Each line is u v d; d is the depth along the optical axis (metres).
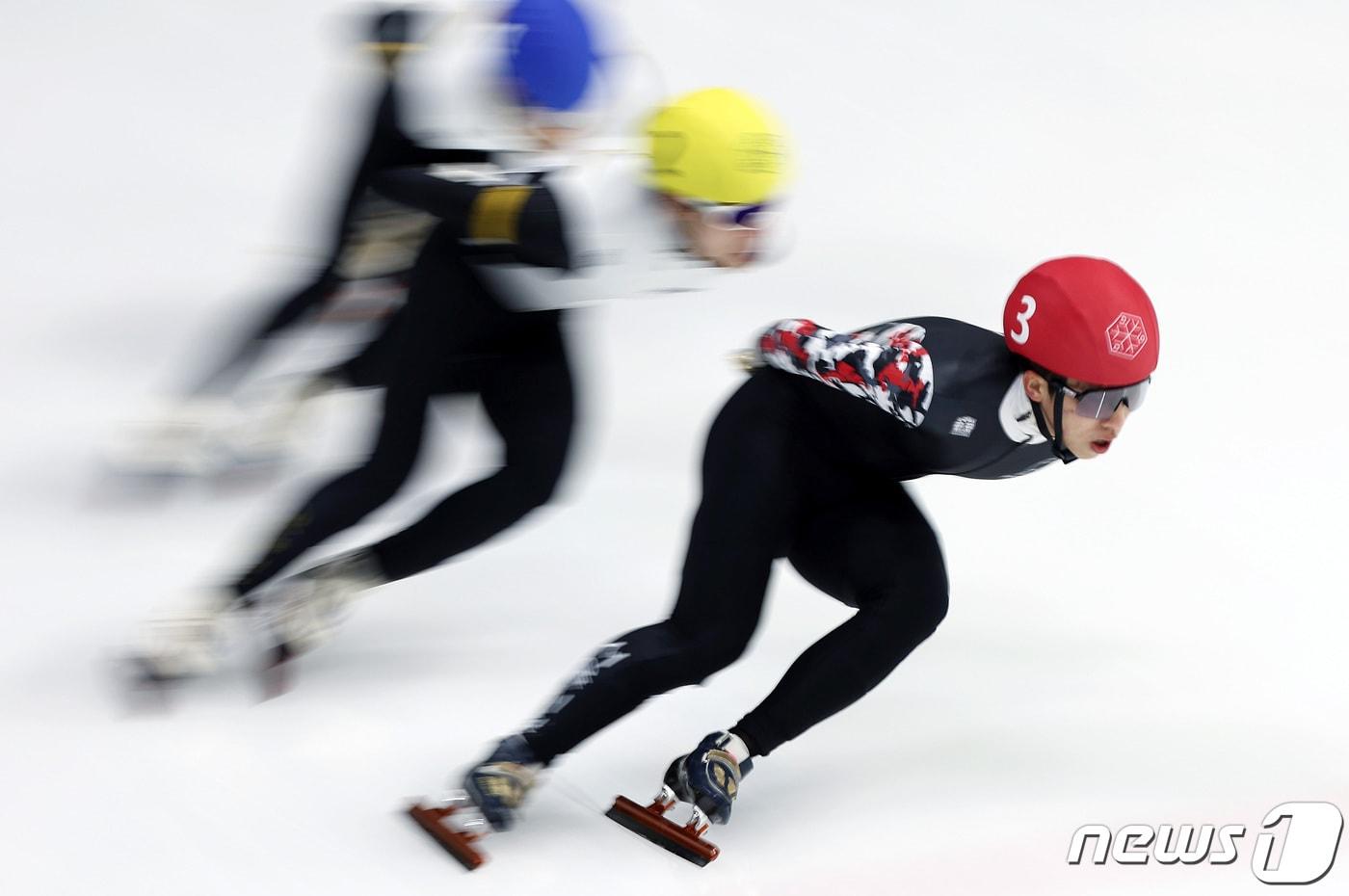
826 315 14.28
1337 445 12.63
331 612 8.02
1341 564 10.73
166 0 21.05
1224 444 12.46
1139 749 8.27
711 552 7.04
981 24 23.62
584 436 8.34
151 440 10.15
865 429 7.05
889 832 7.34
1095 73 22.23
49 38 19.34
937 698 8.66
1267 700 8.88
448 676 8.37
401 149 9.00
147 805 6.94
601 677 6.85
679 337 13.55
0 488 9.86
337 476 8.02
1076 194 18.28
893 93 20.92
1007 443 6.88
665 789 7.20
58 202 15.05
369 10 8.95
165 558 9.25
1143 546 10.74
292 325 9.91
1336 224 18.05
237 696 7.96
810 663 7.06
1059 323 6.48
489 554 9.87
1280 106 21.58
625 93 7.80
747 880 6.88
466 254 7.82
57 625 8.42
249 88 18.70
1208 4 25.06
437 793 7.26
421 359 7.96
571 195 7.32
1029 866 7.13
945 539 10.66
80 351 12.04
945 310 14.77
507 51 7.49
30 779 7.04
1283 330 14.98
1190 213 17.98
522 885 6.64
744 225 7.20
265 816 6.95
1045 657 9.19
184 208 15.27
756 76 21.00
